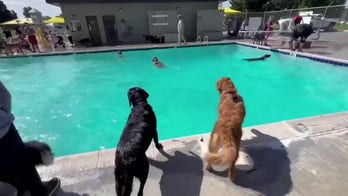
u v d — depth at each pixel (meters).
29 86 8.50
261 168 2.60
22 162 1.84
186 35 18.91
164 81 8.73
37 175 2.04
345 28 19.08
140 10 17.34
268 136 3.22
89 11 16.58
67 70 10.59
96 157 2.83
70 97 7.39
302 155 2.80
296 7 34.94
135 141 2.24
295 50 10.58
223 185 2.37
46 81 9.08
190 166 2.66
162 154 2.89
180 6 17.86
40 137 5.07
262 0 33.84
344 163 2.65
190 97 7.21
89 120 5.82
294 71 8.83
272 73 8.86
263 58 10.86
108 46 15.48
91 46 15.95
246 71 9.41
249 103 6.45
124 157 2.12
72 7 16.19
